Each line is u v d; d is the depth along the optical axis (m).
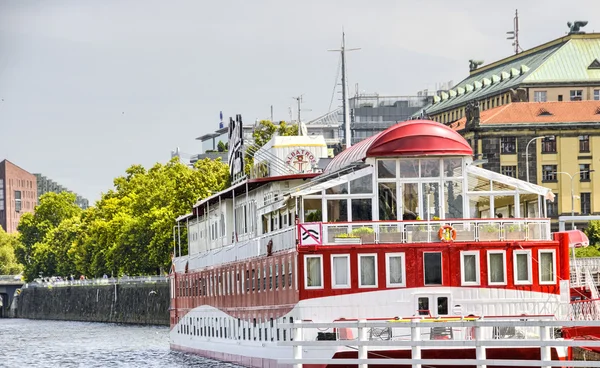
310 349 71.56
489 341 62.91
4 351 150.12
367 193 74.94
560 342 62.62
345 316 71.75
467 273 71.81
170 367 103.12
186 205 198.12
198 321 113.31
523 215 78.06
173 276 128.12
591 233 171.25
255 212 101.31
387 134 74.69
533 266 72.00
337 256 72.06
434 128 74.56
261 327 86.00
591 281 89.62
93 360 124.69
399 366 69.31
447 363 63.44
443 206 74.94
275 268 80.56
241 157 111.12
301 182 94.06
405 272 71.69
